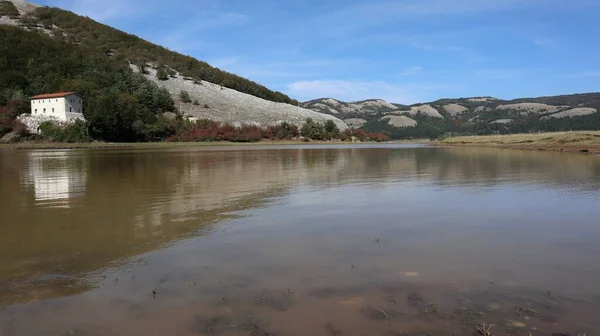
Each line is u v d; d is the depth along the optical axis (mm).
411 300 5910
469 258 7766
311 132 115000
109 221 11094
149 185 18281
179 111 117938
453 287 6367
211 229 10117
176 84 145375
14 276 7004
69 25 167375
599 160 29969
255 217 11469
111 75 118125
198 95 138875
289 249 8391
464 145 66625
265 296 6090
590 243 8680
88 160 35250
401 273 6988
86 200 14469
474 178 20172
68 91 98000
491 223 10570
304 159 36125
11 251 8430
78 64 120250
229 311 5617
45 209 12883
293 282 6625
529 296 6012
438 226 10297
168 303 5887
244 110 132000
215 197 14891
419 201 13859
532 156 35656
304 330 5086
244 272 7082
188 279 6785
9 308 5797
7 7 163625
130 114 88562
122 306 5812
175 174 23094
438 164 28938
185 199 14500
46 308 5781
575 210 12094
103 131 85500
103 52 148875
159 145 78375
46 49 122250
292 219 11180
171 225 10578
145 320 5398
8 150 56344
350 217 11398
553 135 55312
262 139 107312
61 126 83812
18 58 113625
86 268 7379
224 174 22984
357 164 29859
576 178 19500
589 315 5398
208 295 6145
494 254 7992
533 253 8039
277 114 132500
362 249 8375
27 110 90000
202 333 5055
